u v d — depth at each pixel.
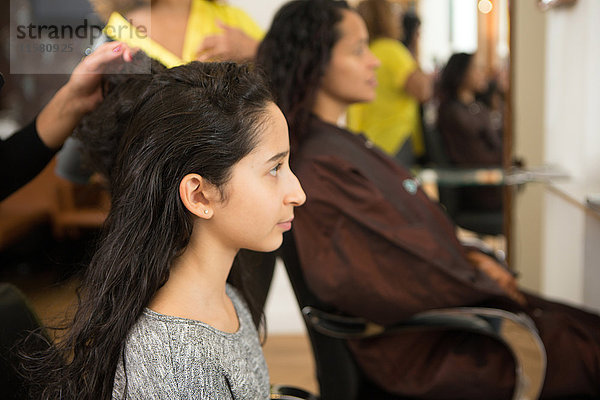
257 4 2.49
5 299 0.94
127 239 0.77
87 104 1.04
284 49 1.41
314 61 1.40
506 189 2.08
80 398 0.77
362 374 1.43
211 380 0.76
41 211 2.91
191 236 0.79
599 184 1.71
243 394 0.80
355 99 1.45
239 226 0.79
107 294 0.77
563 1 1.76
